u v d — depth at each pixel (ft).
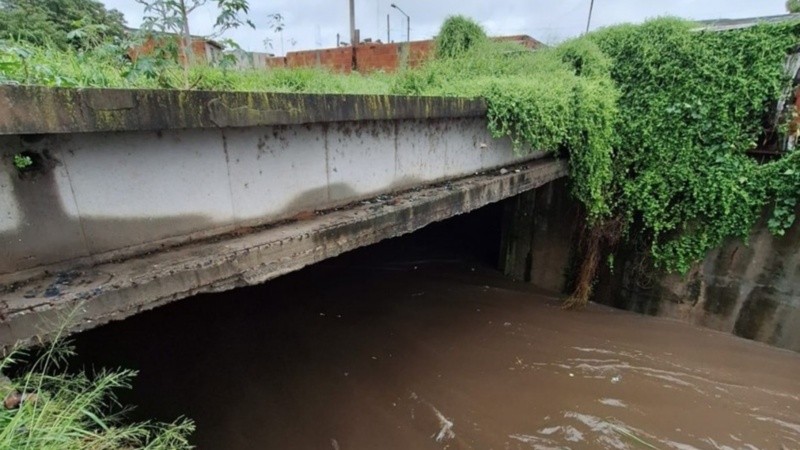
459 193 14.12
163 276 7.23
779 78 19.15
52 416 5.69
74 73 8.56
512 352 19.72
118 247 7.50
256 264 8.55
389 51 40.78
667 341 21.15
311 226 9.83
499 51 28.71
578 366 18.84
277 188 9.82
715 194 20.57
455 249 33.50
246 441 13.69
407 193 13.46
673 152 21.53
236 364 17.33
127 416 13.69
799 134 18.90
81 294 6.42
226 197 8.87
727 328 21.74
